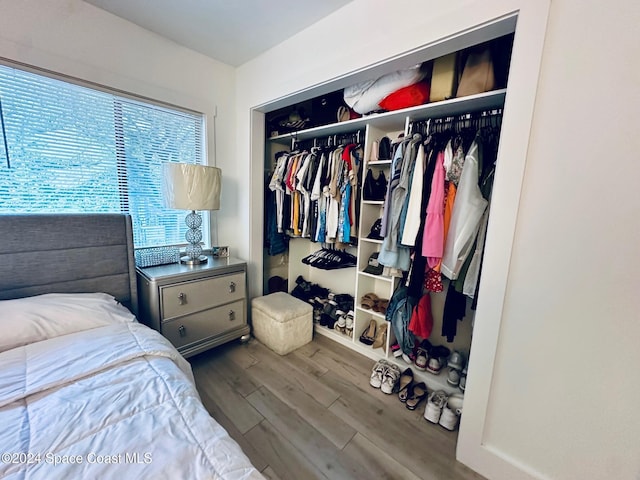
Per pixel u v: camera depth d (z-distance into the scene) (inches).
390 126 80.0
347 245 89.8
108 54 65.8
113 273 65.2
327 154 84.9
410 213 62.1
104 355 38.5
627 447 36.4
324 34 64.5
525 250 41.4
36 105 59.8
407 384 68.0
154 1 60.4
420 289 64.7
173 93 77.5
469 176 54.1
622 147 33.7
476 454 48.5
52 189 63.5
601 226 35.7
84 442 24.9
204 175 72.0
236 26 68.4
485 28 42.7
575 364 39.0
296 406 62.4
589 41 34.4
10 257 52.4
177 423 28.1
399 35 51.3
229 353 83.2
